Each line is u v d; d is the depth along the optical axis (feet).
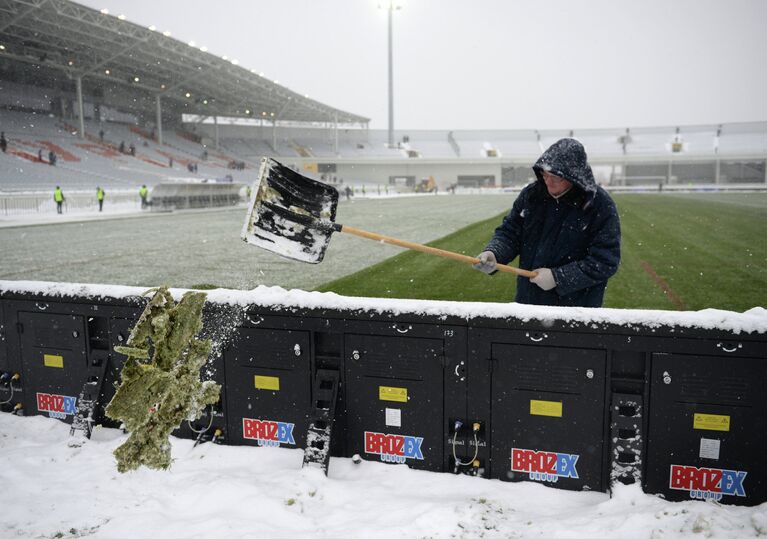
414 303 9.09
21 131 140.77
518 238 10.62
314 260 8.81
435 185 250.37
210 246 44.14
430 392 9.23
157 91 181.37
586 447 8.66
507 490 8.80
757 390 7.89
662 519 7.40
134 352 8.57
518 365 8.75
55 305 11.12
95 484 8.98
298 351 9.71
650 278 28.63
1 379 11.72
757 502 8.11
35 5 112.98
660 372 8.18
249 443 10.27
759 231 51.08
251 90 195.83
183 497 8.56
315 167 247.29
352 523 7.88
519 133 299.79
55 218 76.74
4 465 9.58
